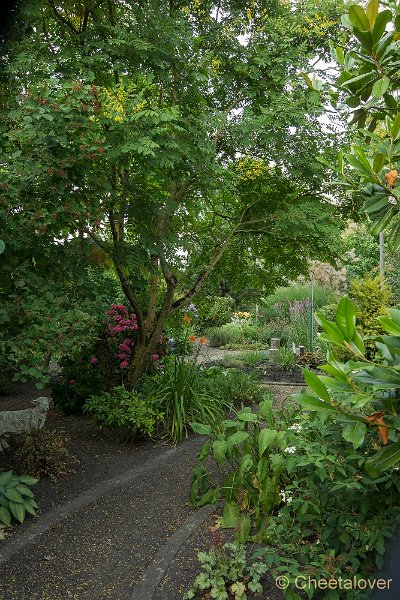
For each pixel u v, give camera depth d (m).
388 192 2.04
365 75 2.21
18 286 4.32
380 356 3.20
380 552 2.61
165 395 6.01
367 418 2.03
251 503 3.77
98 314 4.85
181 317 7.93
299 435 3.40
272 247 7.66
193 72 5.58
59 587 2.97
